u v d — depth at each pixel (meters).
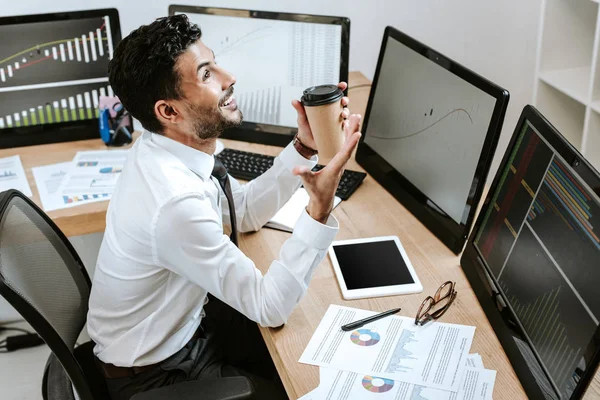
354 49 3.04
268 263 1.69
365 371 1.35
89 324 1.63
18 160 2.21
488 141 1.59
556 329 1.23
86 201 2.00
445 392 1.30
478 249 1.59
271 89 2.21
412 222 1.84
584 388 1.14
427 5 3.03
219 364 1.63
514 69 3.34
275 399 1.58
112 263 1.51
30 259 1.51
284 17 2.15
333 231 1.46
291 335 1.46
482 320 1.49
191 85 1.45
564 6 2.96
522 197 1.44
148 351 1.55
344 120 1.53
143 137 1.57
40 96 2.26
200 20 2.22
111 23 2.26
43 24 2.20
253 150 2.21
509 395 1.30
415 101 1.88
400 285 1.58
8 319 2.58
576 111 3.17
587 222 1.19
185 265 1.44
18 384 2.37
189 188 1.44
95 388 1.62
